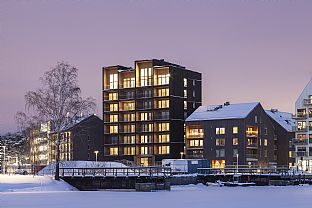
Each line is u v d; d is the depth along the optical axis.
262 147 141.12
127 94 149.62
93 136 159.25
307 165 138.50
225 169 108.62
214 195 72.75
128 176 85.69
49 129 88.44
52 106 86.88
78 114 88.06
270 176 105.81
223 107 144.25
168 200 63.09
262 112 142.50
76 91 87.75
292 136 148.88
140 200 63.03
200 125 141.38
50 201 61.69
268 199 65.19
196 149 141.12
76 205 56.44
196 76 155.75
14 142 186.88
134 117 147.75
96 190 87.31
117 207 53.84
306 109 141.25
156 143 144.50
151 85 145.75
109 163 113.94
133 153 147.50
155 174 89.50
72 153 151.88
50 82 87.19
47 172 101.81
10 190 81.44
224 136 137.25
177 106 146.00
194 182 102.31
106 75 153.50
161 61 150.38
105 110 152.12
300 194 75.44
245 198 66.62
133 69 149.12
